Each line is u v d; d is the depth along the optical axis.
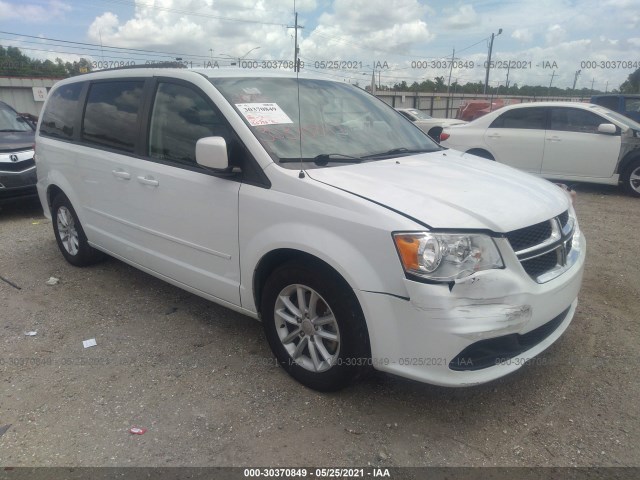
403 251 2.43
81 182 4.52
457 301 2.41
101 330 3.84
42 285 4.70
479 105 23.92
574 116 8.83
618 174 8.53
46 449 2.59
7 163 7.05
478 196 2.77
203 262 3.45
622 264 5.13
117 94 4.18
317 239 2.69
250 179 3.06
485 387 3.08
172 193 3.51
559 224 2.90
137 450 2.58
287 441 2.64
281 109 3.43
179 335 3.75
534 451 2.56
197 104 3.43
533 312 2.61
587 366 3.28
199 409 2.90
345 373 2.82
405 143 3.86
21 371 3.29
